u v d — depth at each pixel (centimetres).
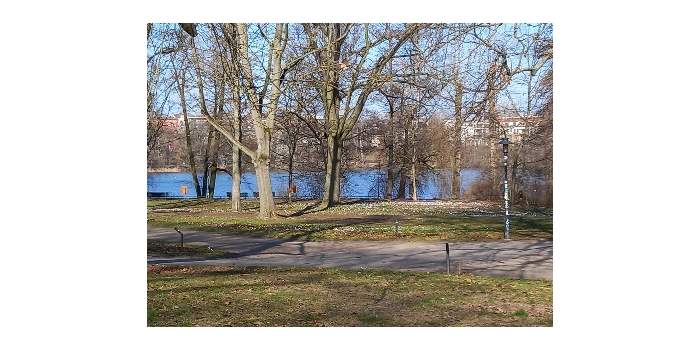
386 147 4859
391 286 1347
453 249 1988
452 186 4600
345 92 3475
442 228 2517
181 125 5072
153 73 3142
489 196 4325
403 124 4600
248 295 1255
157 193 5125
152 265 1684
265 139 3103
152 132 4359
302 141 4984
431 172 4872
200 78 3130
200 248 2048
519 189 3850
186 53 2917
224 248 2072
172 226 2752
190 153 4966
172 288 1323
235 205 3656
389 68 2991
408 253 1917
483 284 1367
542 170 3741
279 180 5419
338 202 4084
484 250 1958
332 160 3856
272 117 3116
